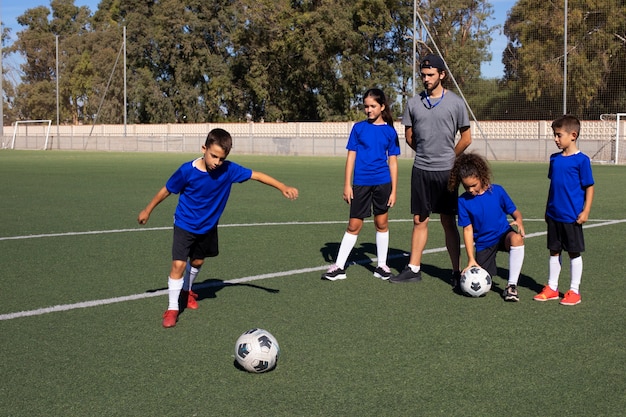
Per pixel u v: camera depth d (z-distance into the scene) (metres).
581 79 33.19
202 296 5.74
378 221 6.53
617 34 33.09
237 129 45.28
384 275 6.48
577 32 33.75
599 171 24.48
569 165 5.39
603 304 5.46
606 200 13.90
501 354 4.20
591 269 6.84
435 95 6.34
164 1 62.38
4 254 7.66
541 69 34.09
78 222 10.48
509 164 29.67
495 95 36.06
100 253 7.74
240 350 3.88
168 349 4.32
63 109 77.38
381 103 6.57
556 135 5.49
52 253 7.73
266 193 15.64
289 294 5.80
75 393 3.60
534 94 34.44
